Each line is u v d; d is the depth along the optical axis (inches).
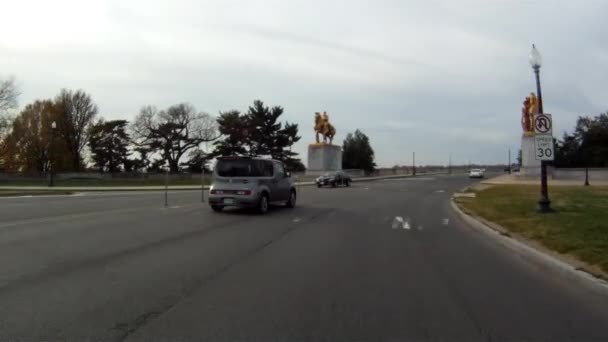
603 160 2551.7
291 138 3282.5
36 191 1246.3
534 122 609.9
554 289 270.7
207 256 353.4
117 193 1258.6
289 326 202.1
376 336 192.4
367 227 540.4
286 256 357.1
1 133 2502.5
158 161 3363.7
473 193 1114.7
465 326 205.6
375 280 284.8
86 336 188.1
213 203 674.2
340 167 2564.0
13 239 420.5
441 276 299.4
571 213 575.8
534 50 609.6
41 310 219.3
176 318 210.4
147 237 441.7
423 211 743.1
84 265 315.9
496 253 384.5
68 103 3164.4
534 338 192.7
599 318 219.1
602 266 302.2
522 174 2028.8
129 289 257.0
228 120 3221.0
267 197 696.4
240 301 237.1
